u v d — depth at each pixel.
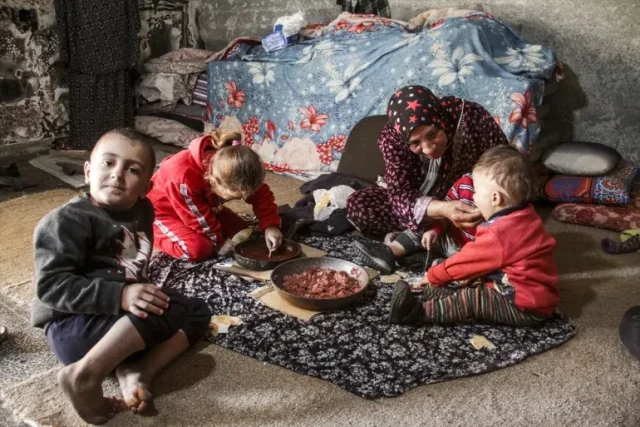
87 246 1.81
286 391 1.90
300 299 2.29
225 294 2.46
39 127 4.71
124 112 5.00
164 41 5.51
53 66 4.69
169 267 2.65
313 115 4.20
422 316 2.25
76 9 4.54
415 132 2.42
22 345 2.16
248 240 2.87
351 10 4.65
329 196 3.25
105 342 1.71
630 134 3.82
